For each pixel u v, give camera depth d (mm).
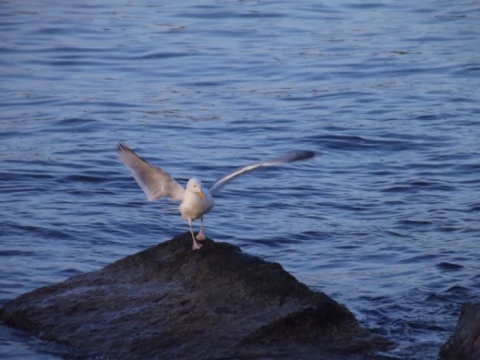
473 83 24812
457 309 11875
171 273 10969
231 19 31938
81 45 28609
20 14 32938
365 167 18672
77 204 16406
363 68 26203
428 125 21266
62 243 14523
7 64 26516
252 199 16719
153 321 10383
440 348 10242
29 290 12547
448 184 17500
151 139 20297
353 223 15516
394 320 11453
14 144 19859
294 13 32781
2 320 11297
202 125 21344
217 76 25531
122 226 15328
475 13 32875
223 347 9867
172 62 26859
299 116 22016
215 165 18516
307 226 15336
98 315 10727
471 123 21422
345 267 13578
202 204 10391
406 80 25125
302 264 13734
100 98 23453
